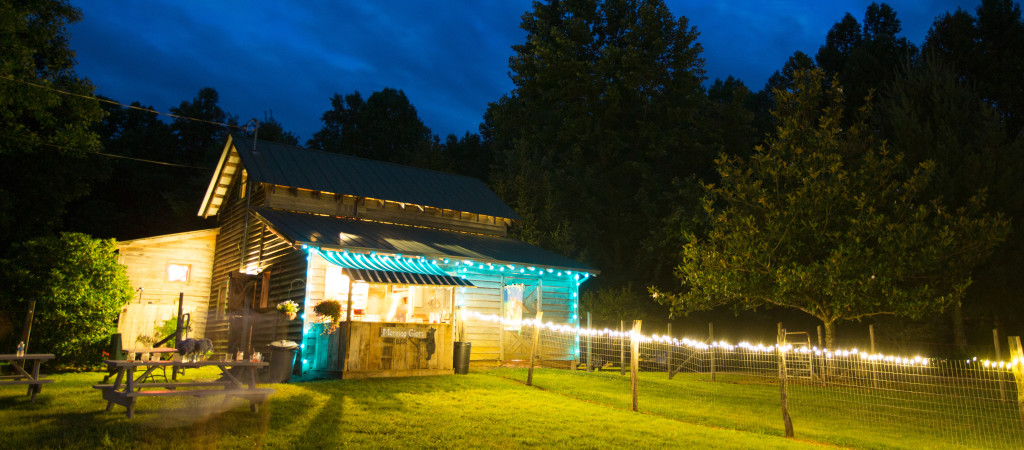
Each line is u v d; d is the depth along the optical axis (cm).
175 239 2466
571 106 4100
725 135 4191
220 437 814
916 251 2094
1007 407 1661
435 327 1658
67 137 2416
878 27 4738
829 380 2095
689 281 2411
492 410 1152
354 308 1800
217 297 2394
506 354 2117
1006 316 2683
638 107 4138
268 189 2158
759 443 1017
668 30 4106
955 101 2936
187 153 4922
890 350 2791
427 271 1900
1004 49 3556
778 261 2209
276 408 1053
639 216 3978
